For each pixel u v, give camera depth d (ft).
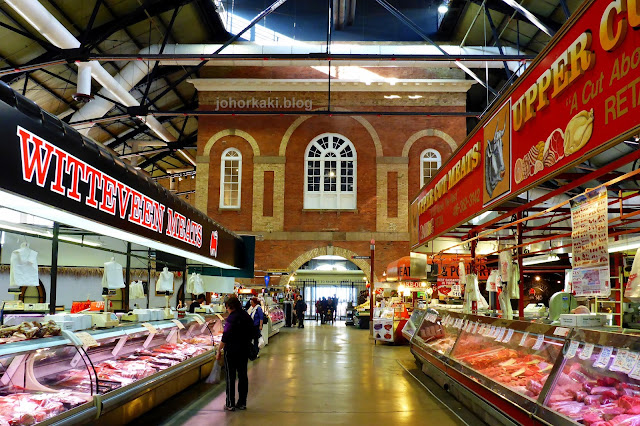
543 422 15.48
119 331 22.86
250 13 97.19
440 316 34.83
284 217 90.53
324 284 122.11
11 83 66.33
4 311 25.22
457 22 87.40
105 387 18.21
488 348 23.79
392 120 91.45
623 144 53.36
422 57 56.39
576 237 17.57
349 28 99.45
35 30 58.03
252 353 27.61
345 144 91.61
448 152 90.68
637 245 27.12
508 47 76.74
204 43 92.32
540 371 17.90
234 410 24.31
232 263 50.72
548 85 17.13
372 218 90.27
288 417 23.09
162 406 24.98
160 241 29.17
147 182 27.27
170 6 65.41
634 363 13.16
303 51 83.66
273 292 86.94
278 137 91.71
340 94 91.25
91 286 43.32
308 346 54.65
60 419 14.76
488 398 20.65
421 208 41.63
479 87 100.94
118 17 66.80
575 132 15.48
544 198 20.92
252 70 92.12
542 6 63.05
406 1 97.86
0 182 15.37
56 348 16.84
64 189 18.84
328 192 90.84
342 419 22.84
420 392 29.07
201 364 29.17
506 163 21.13
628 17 12.91
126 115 70.90
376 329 57.57
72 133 19.69
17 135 16.25
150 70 82.17
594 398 14.74
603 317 17.74
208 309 39.27
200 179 91.09
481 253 36.55
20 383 15.79
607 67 13.87
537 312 39.55
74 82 72.08
